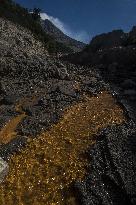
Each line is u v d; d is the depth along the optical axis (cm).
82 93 2816
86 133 2214
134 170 1844
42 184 1841
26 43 4612
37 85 2919
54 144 2134
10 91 2755
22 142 2145
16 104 2581
